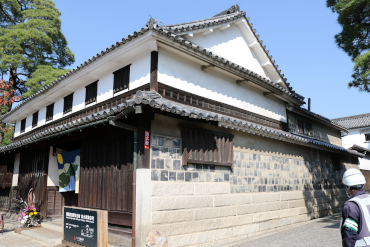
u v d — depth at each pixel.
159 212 6.84
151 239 6.09
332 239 8.43
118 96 9.30
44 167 10.88
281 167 11.41
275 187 10.82
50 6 26.77
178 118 7.18
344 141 33.28
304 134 14.90
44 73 22.52
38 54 24.83
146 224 6.52
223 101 10.22
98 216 6.05
